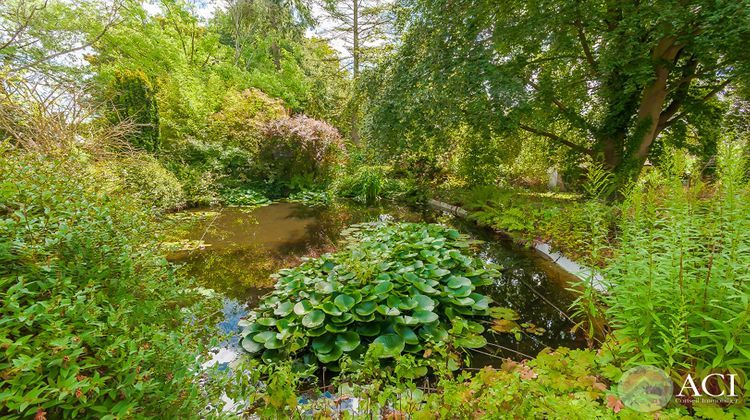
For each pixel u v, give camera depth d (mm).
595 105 6266
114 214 1778
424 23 5840
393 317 2523
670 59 5000
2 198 1370
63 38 6211
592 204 2367
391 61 6723
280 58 15992
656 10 4043
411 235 4203
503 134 5984
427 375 2150
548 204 5383
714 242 1582
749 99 5598
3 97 2926
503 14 5246
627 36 4414
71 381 880
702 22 3850
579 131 6625
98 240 1437
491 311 2920
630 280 1666
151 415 1085
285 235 5312
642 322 1591
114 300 1336
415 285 2859
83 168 2205
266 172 9008
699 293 1519
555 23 4766
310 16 14086
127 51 9680
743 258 1568
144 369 1140
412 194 8430
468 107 5211
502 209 5762
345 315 2463
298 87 14547
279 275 3480
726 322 1333
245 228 5727
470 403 1351
